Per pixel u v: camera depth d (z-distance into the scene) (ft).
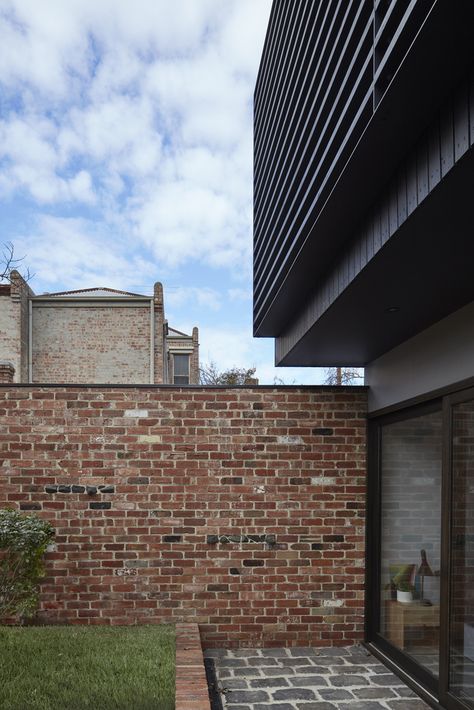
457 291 11.52
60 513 17.13
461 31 5.78
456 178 6.91
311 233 11.05
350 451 17.83
